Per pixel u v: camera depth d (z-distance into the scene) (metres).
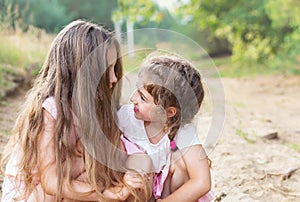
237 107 7.37
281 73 12.99
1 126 4.50
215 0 13.01
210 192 2.32
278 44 13.39
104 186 2.10
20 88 6.69
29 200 2.16
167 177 2.24
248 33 13.68
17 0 9.62
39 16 10.61
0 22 7.48
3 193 2.26
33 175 2.13
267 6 12.30
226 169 3.76
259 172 3.70
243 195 3.21
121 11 9.73
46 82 2.13
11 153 2.33
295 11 11.77
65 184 2.06
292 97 9.42
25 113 2.16
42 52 7.82
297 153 4.44
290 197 3.24
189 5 12.34
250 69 14.09
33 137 2.07
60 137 2.05
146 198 2.14
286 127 5.93
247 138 4.90
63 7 13.14
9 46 7.34
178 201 2.16
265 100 8.92
